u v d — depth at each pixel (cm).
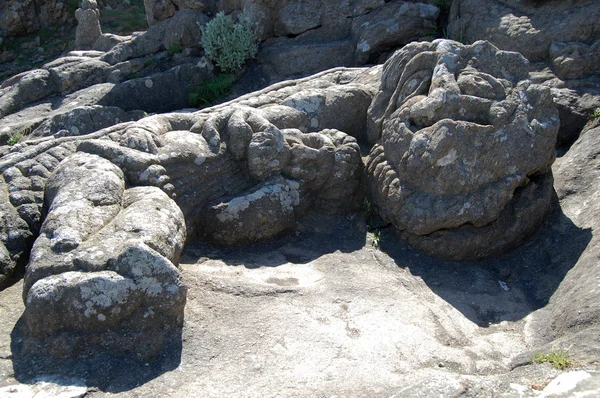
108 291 297
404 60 488
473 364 311
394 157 452
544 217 443
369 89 549
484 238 421
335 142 482
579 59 559
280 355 303
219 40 796
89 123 643
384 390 278
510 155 418
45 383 275
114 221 340
